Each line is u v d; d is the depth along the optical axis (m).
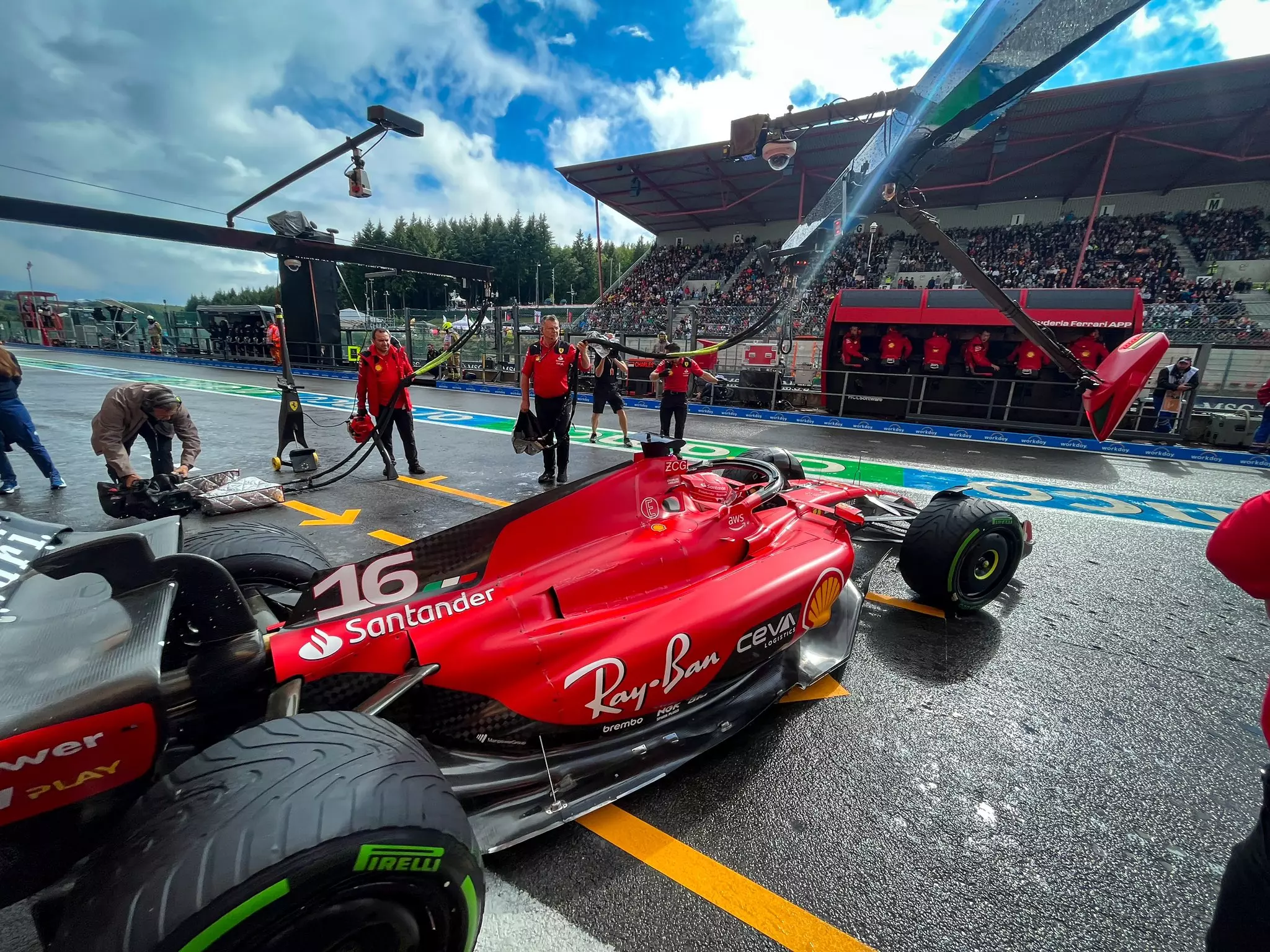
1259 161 21.75
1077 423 11.73
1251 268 24.06
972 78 2.39
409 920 1.22
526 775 1.88
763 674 2.67
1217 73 16.03
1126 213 26.41
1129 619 3.61
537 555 2.07
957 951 1.60
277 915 1.03
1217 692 2.86
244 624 1.69
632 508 2.35
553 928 1.63
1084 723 2.60
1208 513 6.02
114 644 1.39
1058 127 19.47
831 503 3.62
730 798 2.11
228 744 1.26
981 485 6.99
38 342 35.31
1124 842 1.97
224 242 3.22
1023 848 1.93
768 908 1.70
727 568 2.61
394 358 6.42
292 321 20.88
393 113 5.18
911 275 27.23
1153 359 2.61
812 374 14.76
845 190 3.27
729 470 4.39
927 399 13.14
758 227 33.75
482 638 1.87
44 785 1.23
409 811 1.18
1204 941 1.64
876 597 3.85
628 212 32.53
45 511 5.23
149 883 1.02
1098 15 1.97
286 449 8.12
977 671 3.00
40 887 1.31
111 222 2.61
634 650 2.04
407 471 7.08
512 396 15.00
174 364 23.03
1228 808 2.14
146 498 4.34
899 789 2.18
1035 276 25.78
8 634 1.35
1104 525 5.50
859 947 1.60
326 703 1.70
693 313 14.66
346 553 4.41
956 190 26.44
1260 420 10.09
